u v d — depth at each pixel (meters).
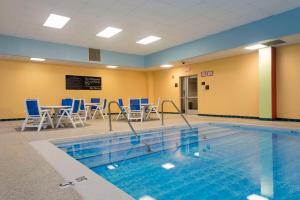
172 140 5.02
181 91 11.80
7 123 8.09
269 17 6.44
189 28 7.41
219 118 8.80
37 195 1.80
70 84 10.84
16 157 3.03
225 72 9.35
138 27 7.26
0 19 6.38
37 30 7.43
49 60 9.38
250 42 6.93
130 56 11.36
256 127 6.26
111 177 2.83
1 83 9.16
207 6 5.73
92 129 6.01
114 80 12.37
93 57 10.07
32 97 9.84
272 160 3.41
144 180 2.70
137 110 8.10
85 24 6.90
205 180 2.65
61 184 2.01
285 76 7.47
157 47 10.04
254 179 2.64
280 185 2.45
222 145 4.48
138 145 4.56
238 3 5.57
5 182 2.11
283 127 5.69
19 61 9.55
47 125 6.64
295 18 5.88
